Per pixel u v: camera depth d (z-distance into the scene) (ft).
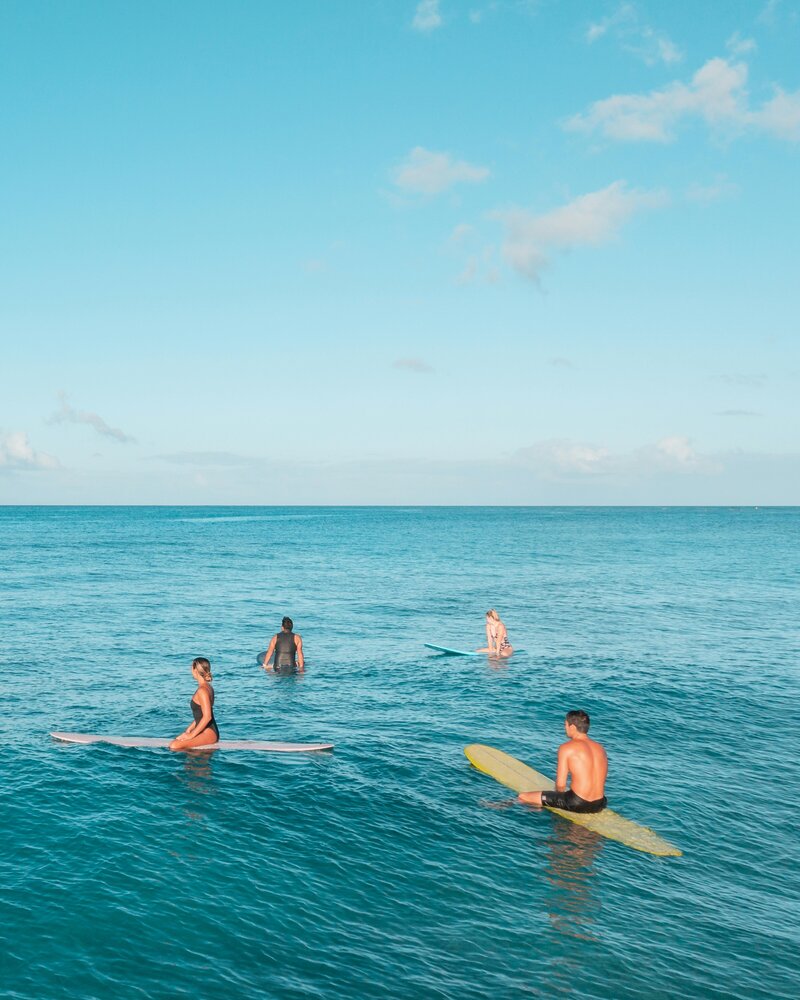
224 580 134.82
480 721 46.44
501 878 26.14
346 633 80.69
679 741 43.19
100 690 52.13
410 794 33.68
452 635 80.59
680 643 75.87
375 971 20.36
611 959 21.49
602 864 27.53
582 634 81.20
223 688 54.19
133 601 103.50
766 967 21.56
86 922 21.90
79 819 29.14
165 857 26.32
